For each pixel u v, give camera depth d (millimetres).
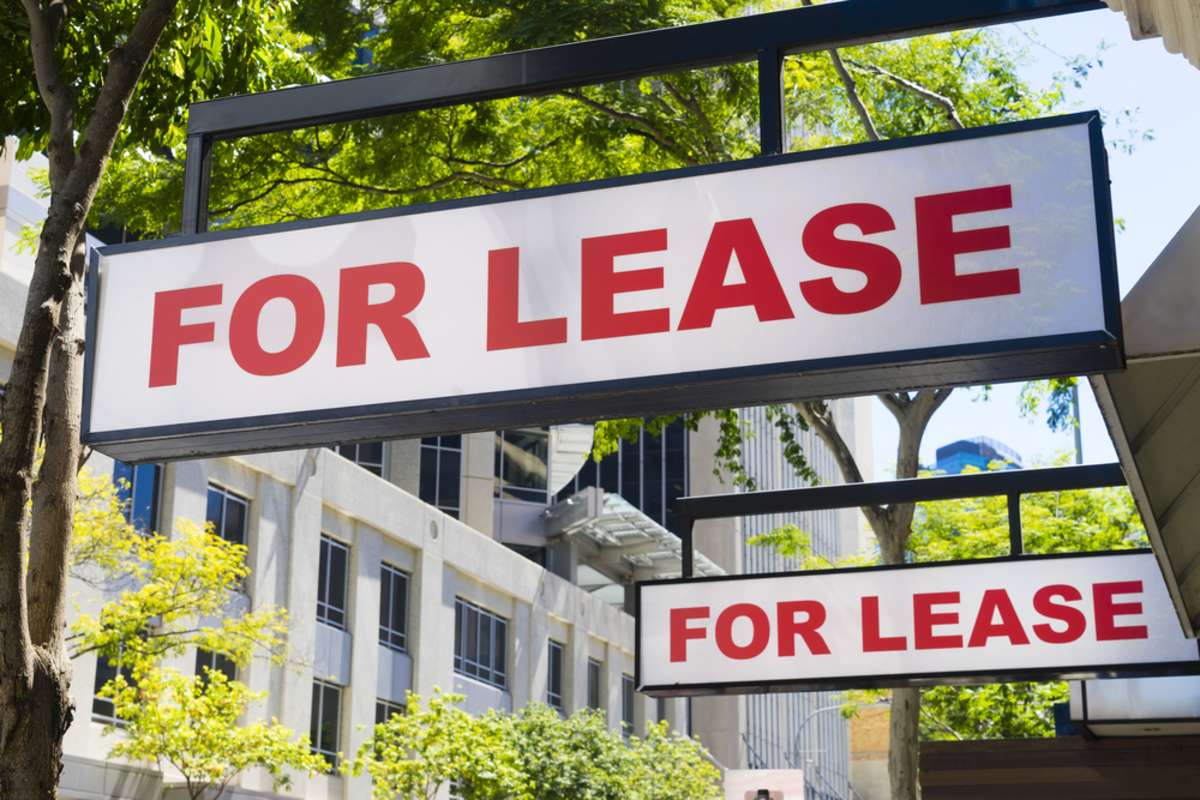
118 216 14047
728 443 17484
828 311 3355
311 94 4207
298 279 3814
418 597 41000
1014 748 12656
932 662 7660
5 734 4402
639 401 3541
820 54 16141
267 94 4246
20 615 4461
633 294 3521
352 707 36625
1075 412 18094
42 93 5477
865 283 3342
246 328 3830
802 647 7922
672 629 8172
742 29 3807
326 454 36281
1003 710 27359
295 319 3789
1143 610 7344
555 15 13453
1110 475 8125
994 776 12633
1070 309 3182
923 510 28125
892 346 3283
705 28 3854
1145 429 4438
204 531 23812
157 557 22500
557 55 3988
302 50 14922
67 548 4859
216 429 3779
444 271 3695
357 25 14406
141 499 29156
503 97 4105
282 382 3758
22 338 4695
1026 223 3256
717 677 8031
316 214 15383
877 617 7832
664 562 67438
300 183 15172
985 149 3326
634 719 57375
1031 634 7520
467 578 44938
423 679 40531
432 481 55906
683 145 15648
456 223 3719
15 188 28219
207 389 3820
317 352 3750
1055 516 27234
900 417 15727
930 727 29578
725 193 3514
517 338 3590
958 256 3289
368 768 30938
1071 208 3230
